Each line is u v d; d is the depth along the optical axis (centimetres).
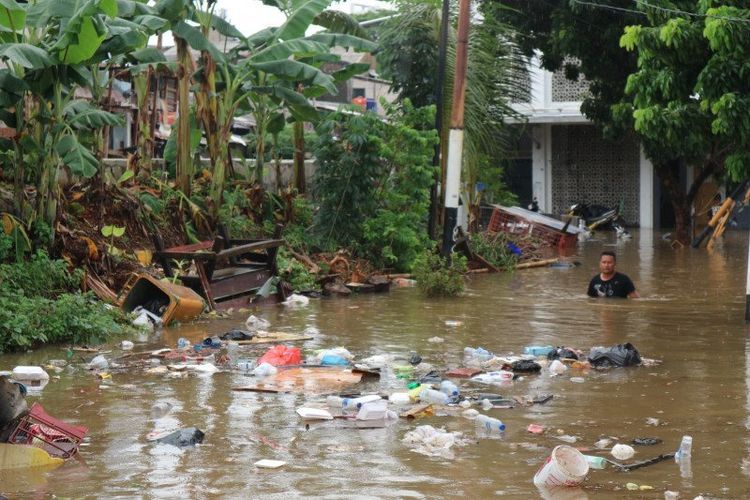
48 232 1353
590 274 1995
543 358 1045
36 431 701
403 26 2311
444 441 712
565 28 2531
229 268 1507
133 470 650
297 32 1769
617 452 681
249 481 626
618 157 3666
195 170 1944
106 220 1583
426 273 1622
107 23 1341
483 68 2269
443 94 2072
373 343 1145
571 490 611
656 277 1888
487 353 1052
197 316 1324
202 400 845
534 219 2708
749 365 998
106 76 1795
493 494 603
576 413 804
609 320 1317
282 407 822
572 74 2834
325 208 1908
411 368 984
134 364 1010
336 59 1894
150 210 1672
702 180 2692
